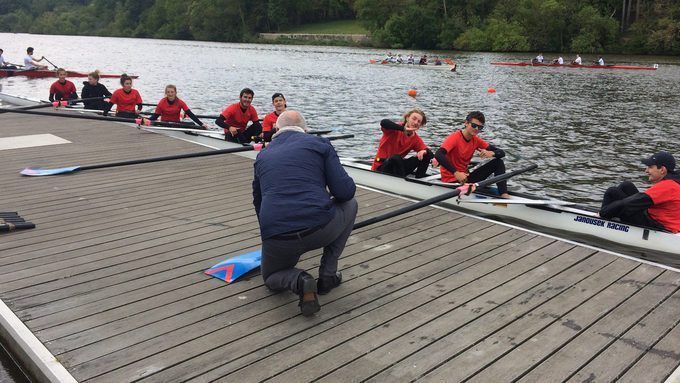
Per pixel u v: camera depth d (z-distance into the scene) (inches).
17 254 205.5
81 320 158.1
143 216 252.5
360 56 2284.7
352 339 150.3
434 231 237.5
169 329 153.8
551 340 151.5
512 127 716.0
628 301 175.2
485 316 164.1
